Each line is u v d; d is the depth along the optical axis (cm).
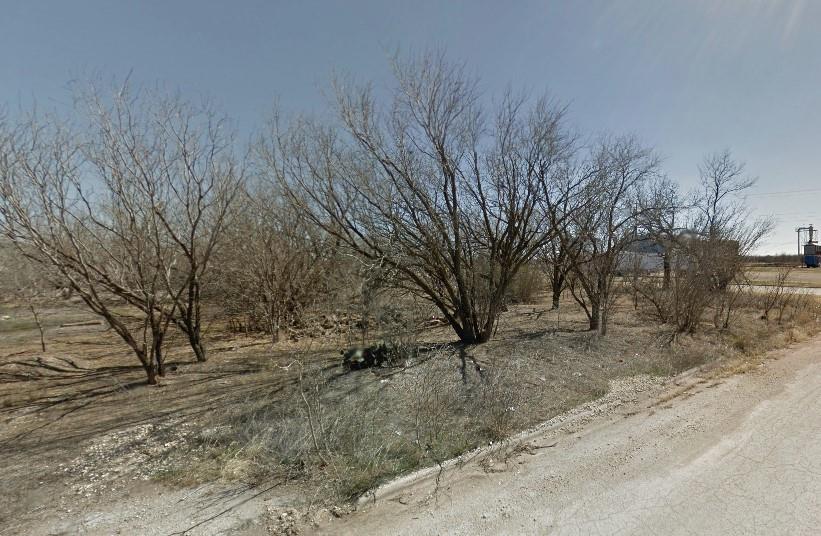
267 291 965
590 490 288
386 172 666
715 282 921
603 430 395
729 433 373
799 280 2358
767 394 480
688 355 671
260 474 321
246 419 432
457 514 265
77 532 256
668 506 265
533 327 966
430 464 330
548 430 399
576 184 789
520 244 754
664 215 1105
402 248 674
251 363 722
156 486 311
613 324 967
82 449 384
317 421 386
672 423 404
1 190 502
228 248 920
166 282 654
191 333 736
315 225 775
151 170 608
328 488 297
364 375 576
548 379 551
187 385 595
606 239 850
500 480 307
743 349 723
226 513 272
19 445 396
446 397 458
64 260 548
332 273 945
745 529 239
